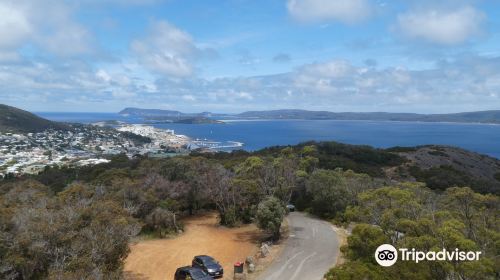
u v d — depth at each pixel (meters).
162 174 44.91
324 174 41.66
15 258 17.78
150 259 28.20
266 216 31.05
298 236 32.50
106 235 20.22
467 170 76.81
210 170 44.75
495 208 22.28
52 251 18.86
